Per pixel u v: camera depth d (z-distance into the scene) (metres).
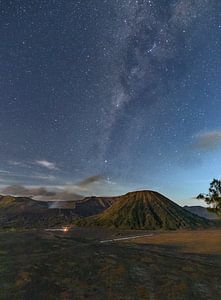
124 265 34.59
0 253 34.97
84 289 26.53
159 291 27.62
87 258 35.75
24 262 31.92
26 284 26.06
